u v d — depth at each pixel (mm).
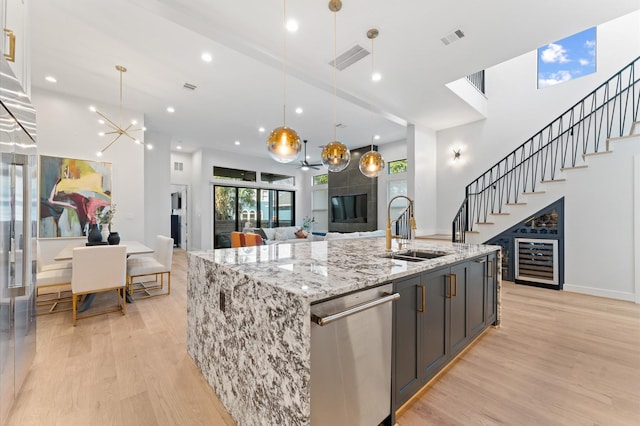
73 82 4203
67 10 2707
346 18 2775
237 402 1559
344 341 1299
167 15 2615
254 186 9586
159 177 6898
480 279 2568
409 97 4727
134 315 3193
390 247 2539
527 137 5438
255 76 4102
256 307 1418
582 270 4141
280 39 3096
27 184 1814
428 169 6406
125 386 1882
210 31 2867
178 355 2295
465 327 2311
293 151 2859
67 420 1568
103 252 3047
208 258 2008
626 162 3799
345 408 1308
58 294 3787
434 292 1926
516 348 2445
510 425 1561
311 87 4477
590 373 2061
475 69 3777
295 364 1156
